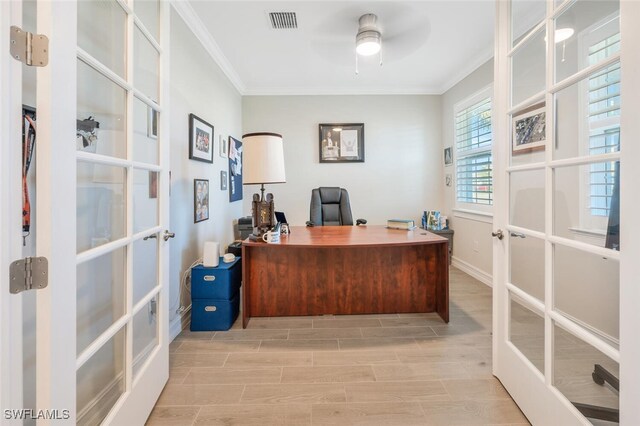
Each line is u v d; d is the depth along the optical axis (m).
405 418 1.41
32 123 0.98
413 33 2.88
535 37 1.42
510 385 1.54
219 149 3.46
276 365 1.85
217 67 3.38
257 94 4.50
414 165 4.56
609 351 1.01
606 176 1.09
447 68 3.76
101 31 1.25
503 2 1.55
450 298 2.98
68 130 0.90
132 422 1.26
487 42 3.09
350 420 1.40
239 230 3.97
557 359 1.23
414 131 4.54
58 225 0.86
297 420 1.41
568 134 1.26
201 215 2.87
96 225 1.21
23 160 0.96
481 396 1.56
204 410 1.47
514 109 1.48
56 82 0.85
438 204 4.58
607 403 1.10
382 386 1.64
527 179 1.44
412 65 3.66
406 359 1.91
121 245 1.21
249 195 4.62
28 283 0.81
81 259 0.97
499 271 1.63
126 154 1.30
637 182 0.82
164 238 1.61
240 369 1.81
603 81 1.15
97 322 1.22
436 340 2.16
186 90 2.56
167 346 1.66
